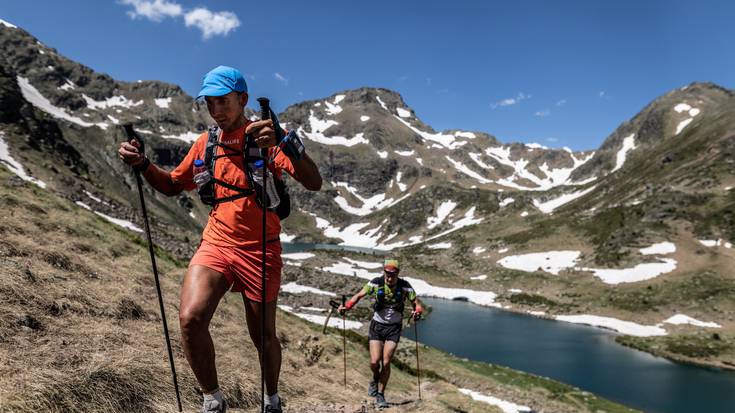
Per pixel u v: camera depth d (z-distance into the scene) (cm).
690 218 11869
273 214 379
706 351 6259
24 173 9100
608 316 8488
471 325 8050
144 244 2138
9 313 669
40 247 1063
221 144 371
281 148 325
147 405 601
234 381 848
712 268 9600
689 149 17212
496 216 19188
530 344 6781
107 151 19800
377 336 1091
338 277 10831
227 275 364
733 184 12781
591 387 4931
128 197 16450
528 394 3612
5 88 12619
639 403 4484
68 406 507
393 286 1073
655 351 6350
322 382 1297
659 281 9631
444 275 13050
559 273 11512
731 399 4619
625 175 19312
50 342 641
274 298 389
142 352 730
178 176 400
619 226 13025
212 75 359
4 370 513
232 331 1248
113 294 994
